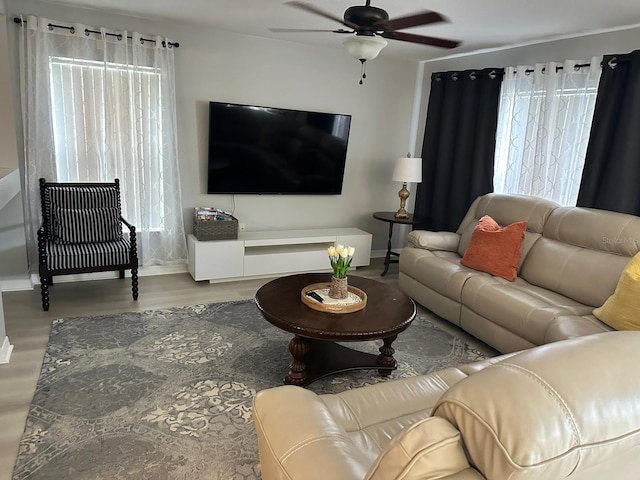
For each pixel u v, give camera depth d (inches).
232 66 165.9
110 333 119.7
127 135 150.5
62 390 93.4
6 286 144.5
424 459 28.8
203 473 72.8
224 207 177.0
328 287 112.0
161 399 92.3
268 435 45.8
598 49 140.2
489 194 158.4
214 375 102.3
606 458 28.6
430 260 144.0
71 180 147.1
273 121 172.2
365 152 201.6
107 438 79.8
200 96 163.3
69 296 143.3
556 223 130.3
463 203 185.5
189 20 148.1
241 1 123.0
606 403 28.5
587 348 32.6
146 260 162.9
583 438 27.1
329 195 196.7
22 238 143.3
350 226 206.7
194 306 141.1
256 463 75.7
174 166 160.4
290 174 182.1
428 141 195.8
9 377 96.9
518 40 154.3
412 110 208.4
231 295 152.7
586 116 142.1
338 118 184.2
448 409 30.9
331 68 184.4
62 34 136.3
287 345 118.2
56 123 142.3
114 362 105.4
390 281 178.2
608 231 115.6
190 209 171.2
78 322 125.0
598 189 137.8
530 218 138.1
